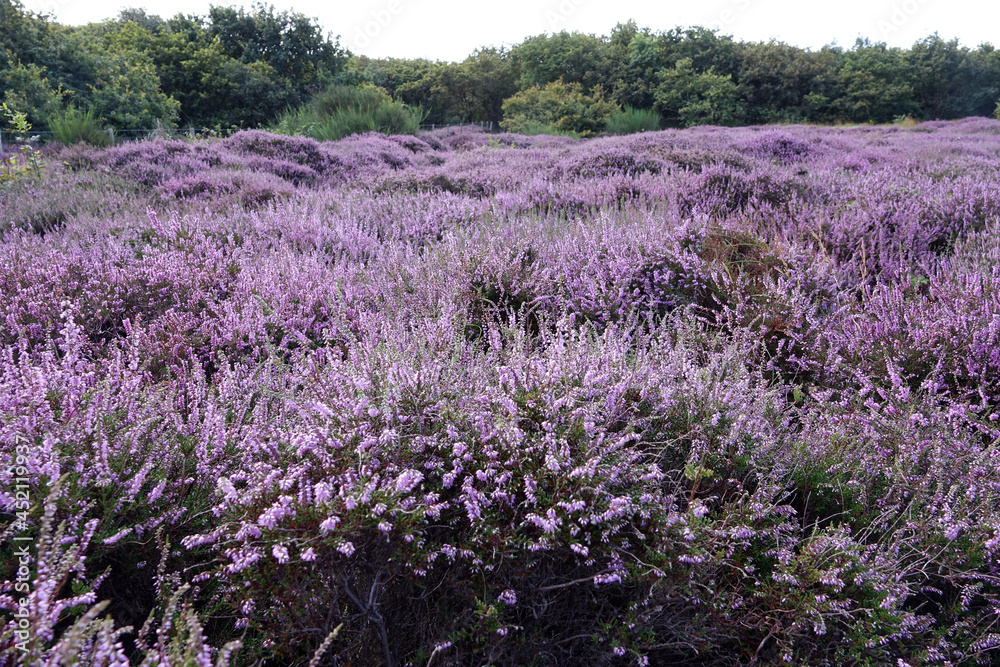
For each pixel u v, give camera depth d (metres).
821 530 1.93
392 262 4.13
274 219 5.32
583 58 44.69
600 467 1.67
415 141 16.25
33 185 7.11
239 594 1.56
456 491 1.75
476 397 1.84
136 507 1.72
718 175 6.42
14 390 1.90
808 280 3.64
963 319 2.83
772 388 2.53
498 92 54.81
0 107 14.62
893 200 5.27
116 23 36.34
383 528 1.43
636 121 24.03
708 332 3.21
